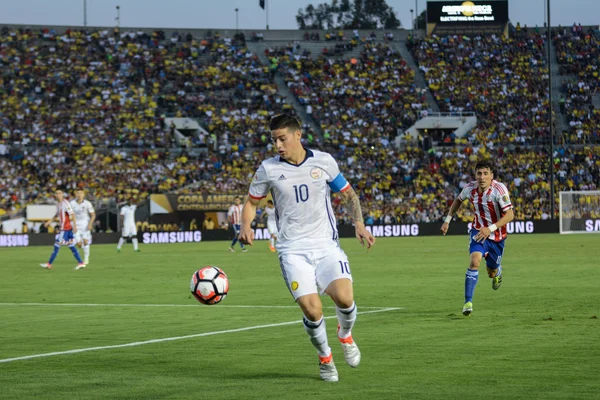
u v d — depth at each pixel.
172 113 85.00
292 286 10.38
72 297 23.47
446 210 76.75
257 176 10.66
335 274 10.31
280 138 10.50
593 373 10.58
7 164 74.25
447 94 91.69
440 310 18.50
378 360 11.86
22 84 85.19
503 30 99.31
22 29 92.56
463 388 9.71
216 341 14.16
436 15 99.81
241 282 27.81
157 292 24.70
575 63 95.94
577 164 82.69
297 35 100.06
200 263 39.69
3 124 79.44
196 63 93.00
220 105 87.69
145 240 68.44
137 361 12.14
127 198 71.25
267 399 9.29
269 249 55.25
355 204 10.93
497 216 18.05
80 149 77.19
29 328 16.42
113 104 84.62
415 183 79.19
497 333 14.48
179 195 70.19
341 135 84.94
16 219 67.38
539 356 11.96
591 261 36.12
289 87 91.44
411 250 48.84
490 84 93.06
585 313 17.36
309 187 10.55
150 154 78.19
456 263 36.47
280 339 14.30
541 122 88.38
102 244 67.75
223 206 70.75
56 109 82.75
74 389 10.04
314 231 10.62
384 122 87.31
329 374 10.38
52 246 65.44
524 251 44.84
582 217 74.69
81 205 38.47
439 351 12.59
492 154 83.00
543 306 18.94
